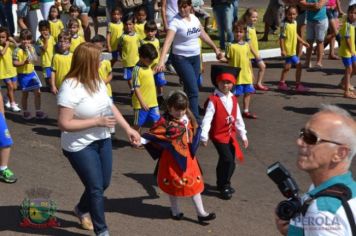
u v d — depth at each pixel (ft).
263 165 28.27
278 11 53.42
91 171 19.25
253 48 39.50
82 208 21.26
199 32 30.40
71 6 47.11
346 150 10.46
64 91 18.72
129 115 35.70
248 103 35.17
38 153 29.07
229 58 34.83
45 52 39.01
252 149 30.35
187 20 29.81
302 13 47.39
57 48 32.83
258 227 22.04
